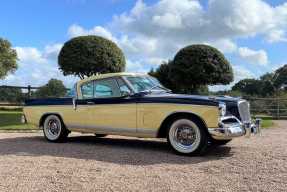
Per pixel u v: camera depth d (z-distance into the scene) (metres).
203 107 7.58
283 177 6.09
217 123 7.48
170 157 7.63
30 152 8.21
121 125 8.64
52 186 5.52
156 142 9.83
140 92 8.43
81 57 19.05
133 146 9.08
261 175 6.21
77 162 7.12
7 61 32.59
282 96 27.03
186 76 22.09
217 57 21.73
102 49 19.28
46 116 9.99
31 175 6.13
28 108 10.30
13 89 21.59
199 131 7.65
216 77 21.70
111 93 8.84
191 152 7.70
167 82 28.33
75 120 9.40
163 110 8.01
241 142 10.00
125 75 8.79
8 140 10.25
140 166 6.82
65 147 8.91
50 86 21.19
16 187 5.46
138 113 8.36
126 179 5.92
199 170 6.55
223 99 8.05
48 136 9.92
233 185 5.62
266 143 9.88
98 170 6.48
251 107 24.70
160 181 5.81
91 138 10.67
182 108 7.78
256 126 8.48
